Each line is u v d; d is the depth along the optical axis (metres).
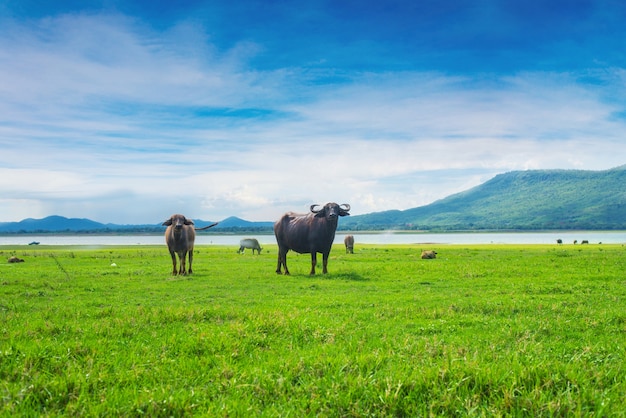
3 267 27.42
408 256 34.75
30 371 6.04
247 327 8.83
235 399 5.32
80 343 7.50
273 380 5.80
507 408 5.03
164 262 31.47
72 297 14.94
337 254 39.44
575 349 7.59
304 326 9.12
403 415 5.07
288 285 17.67
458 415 4.98
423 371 5.85
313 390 5.52
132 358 6.91
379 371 6.04
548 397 5.18
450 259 31.00
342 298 14.00
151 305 13.14
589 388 5.41
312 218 21.84
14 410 4.89
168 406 5.03
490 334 8.88
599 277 18.97
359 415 4.94
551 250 45.22
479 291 15.51
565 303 12.61
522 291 15.35
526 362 6.23
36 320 10.27
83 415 4.88
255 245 47.53
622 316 10.31
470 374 5.75
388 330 9.27
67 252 48.72
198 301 13.94
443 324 9.91
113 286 17.53
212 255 40.69
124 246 81.00
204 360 6.89
